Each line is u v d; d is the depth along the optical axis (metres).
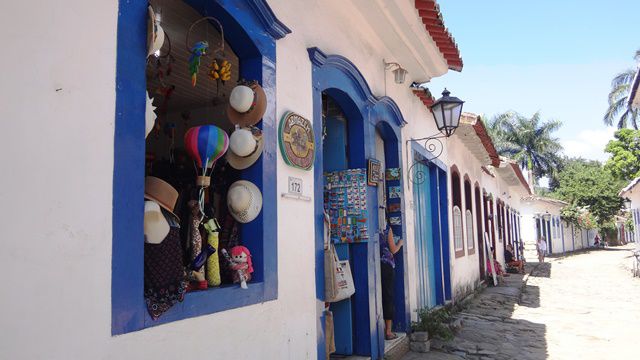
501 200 24.05
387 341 7.21
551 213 40.38
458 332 9.22
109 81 2.79
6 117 2.31
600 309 12.84
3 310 2.24
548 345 8.66
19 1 2.39
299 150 4.80
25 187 2.35
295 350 4.58
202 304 3.40
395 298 7.97
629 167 30.36
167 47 5.23
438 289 10.74
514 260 23.36
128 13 2.94
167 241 3.15
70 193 2.54
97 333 2.61
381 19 6.67
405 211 8.38
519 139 47.50
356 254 6.37
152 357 2.95
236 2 4.07
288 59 4.84
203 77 5.89
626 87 33.78
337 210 6.43
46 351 2.38
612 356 8.00
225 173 4.54
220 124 6.68
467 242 14.63
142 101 2.98
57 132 2.50
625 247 48.72
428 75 8.73
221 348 3.58
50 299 2.41
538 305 13.58
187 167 5.00
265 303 4.16
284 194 4.55
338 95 6.14
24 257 2.33
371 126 6.94
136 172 2.90
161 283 3.07
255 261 4.17
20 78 2.37
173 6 4.55
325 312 5.38
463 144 14.56
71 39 2.60
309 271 4.96
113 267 2.72
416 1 6.59
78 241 2.55
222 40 3.96
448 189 11.95
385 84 7.73
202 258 3.63
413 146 9.16
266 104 4.25
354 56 6.53
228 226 4.29
